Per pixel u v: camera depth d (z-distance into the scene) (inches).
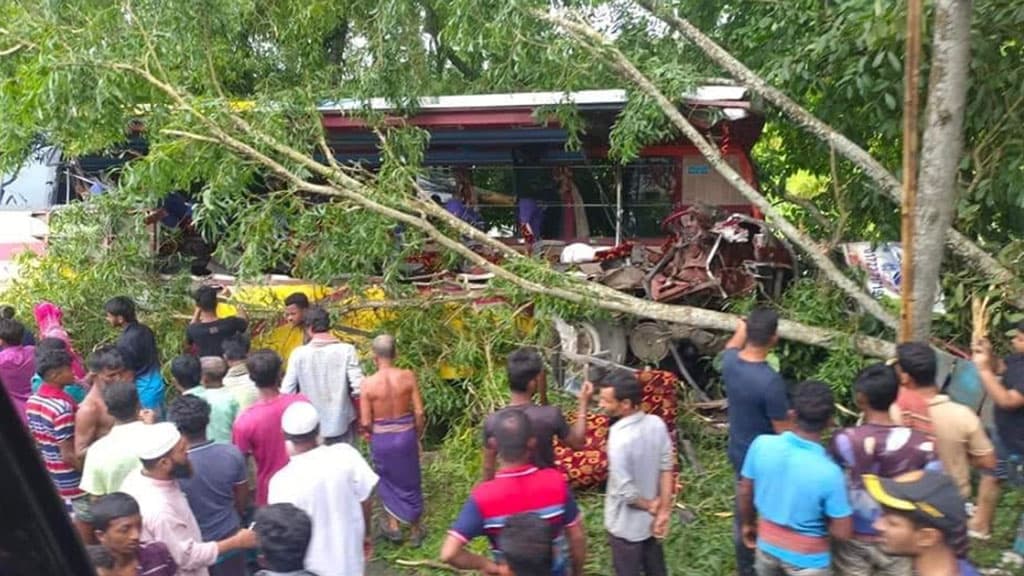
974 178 269.6
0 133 301.4
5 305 310.5
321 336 245.3
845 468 151.0
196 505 162.2
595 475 248.5
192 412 165.2
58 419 203.9
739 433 181.6
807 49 274.4
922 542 106.1
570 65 303.1
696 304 299.6
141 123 336.8
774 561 147.0
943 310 269.6
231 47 352.2
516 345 295.4
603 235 362.9
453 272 334.6
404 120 325.1
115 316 256.8
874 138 302.2
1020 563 197.9
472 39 306.5
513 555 119.6
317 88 330.3
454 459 285.6
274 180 327.3
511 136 349.1
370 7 342.0
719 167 268.8
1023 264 251.3
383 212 286.0
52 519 48.2
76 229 316.8
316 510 155.5
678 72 284.8
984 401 229.9
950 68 201.9
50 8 296.7
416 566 227.6
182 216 370.9
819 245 278.2
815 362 278.2
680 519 231.5
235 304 318.3
